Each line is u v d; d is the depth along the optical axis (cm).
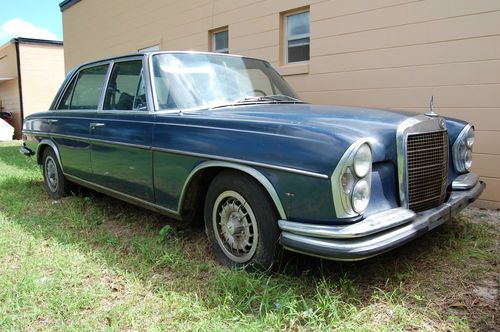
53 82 1942
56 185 515
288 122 269
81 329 229
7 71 2011
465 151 349
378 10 533
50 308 253
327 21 588
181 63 373
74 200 491
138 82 371
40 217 438
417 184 283
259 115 296
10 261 326
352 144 236
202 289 276
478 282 282
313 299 257
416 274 291
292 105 352
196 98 350
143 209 456
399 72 521
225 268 303
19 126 1906
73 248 346
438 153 302
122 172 378
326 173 237
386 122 277
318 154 242
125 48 1038
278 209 261
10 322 237
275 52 666
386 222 245
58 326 233
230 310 246
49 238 374
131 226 404
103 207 466
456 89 478
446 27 478
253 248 285
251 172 271
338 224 239
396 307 246
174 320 240
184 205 326
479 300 259
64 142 470
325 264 304
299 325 232
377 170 262
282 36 661
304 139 251
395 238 247
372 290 272
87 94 450
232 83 381
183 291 272
